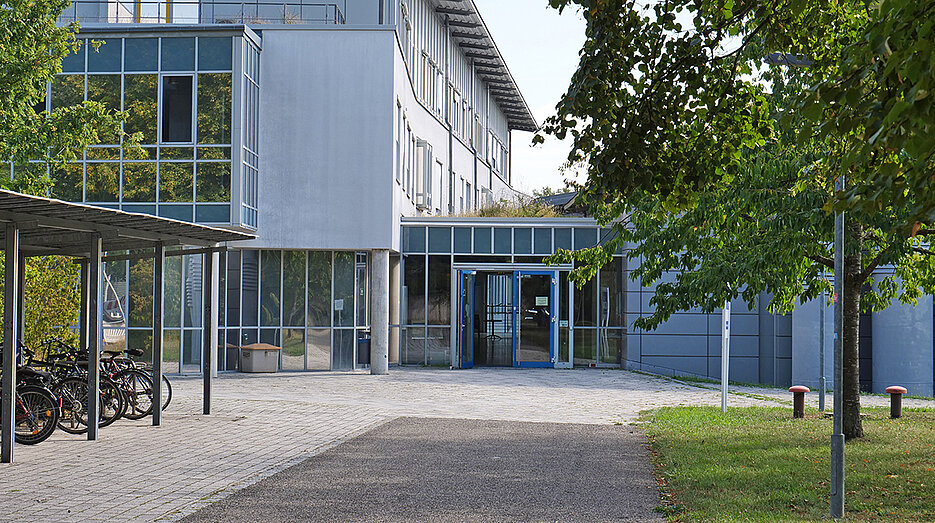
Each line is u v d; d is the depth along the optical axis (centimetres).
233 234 1421
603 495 898
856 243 1260
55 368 1390
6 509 822
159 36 2247
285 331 2542
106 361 1429
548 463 1098
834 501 808
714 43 714
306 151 2430
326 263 2577
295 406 1698
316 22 2597
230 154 2227
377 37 2448
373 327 2492
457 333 2800
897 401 1669
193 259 2336
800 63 859
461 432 1383
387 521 779
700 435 1345
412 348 2905
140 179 2230
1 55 1727
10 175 2130
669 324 2844
